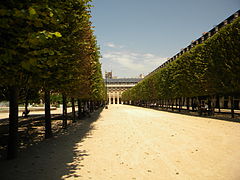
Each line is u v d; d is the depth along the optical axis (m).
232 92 19.69
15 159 6.77
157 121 19.19
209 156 6.89
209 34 39.72
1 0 3.38
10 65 3.94
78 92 15.97
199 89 24.78
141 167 5.80
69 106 73.69
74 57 9.48
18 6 3.49
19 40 3.48
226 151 7.51
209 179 4.84
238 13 31.06
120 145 8.81
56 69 7.00
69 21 8.47
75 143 9.42
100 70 34.19
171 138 10.26
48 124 11.05
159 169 5.61
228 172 5.31
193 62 26.31
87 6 9.71
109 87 159.25
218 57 20.08
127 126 15.58
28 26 3.66
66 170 5.57
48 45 5.32
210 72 21.59
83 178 4.95
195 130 12.81
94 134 11.98
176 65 32.59
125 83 160.75
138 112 36.53
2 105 55.53
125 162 6.31
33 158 6.87
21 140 10.34
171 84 35.19
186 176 5.05
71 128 14.98
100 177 5.02
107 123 18.03
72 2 8.85
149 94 52.84
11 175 5.18
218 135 10.89
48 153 7.56
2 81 4.79
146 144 8.94
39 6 3.63
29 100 23.16
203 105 26.41
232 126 14.42
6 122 21.59
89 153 7.50
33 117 26.98
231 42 18.36
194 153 7.30
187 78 27.67
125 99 119.94
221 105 40.59
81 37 11.27
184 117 23.55
